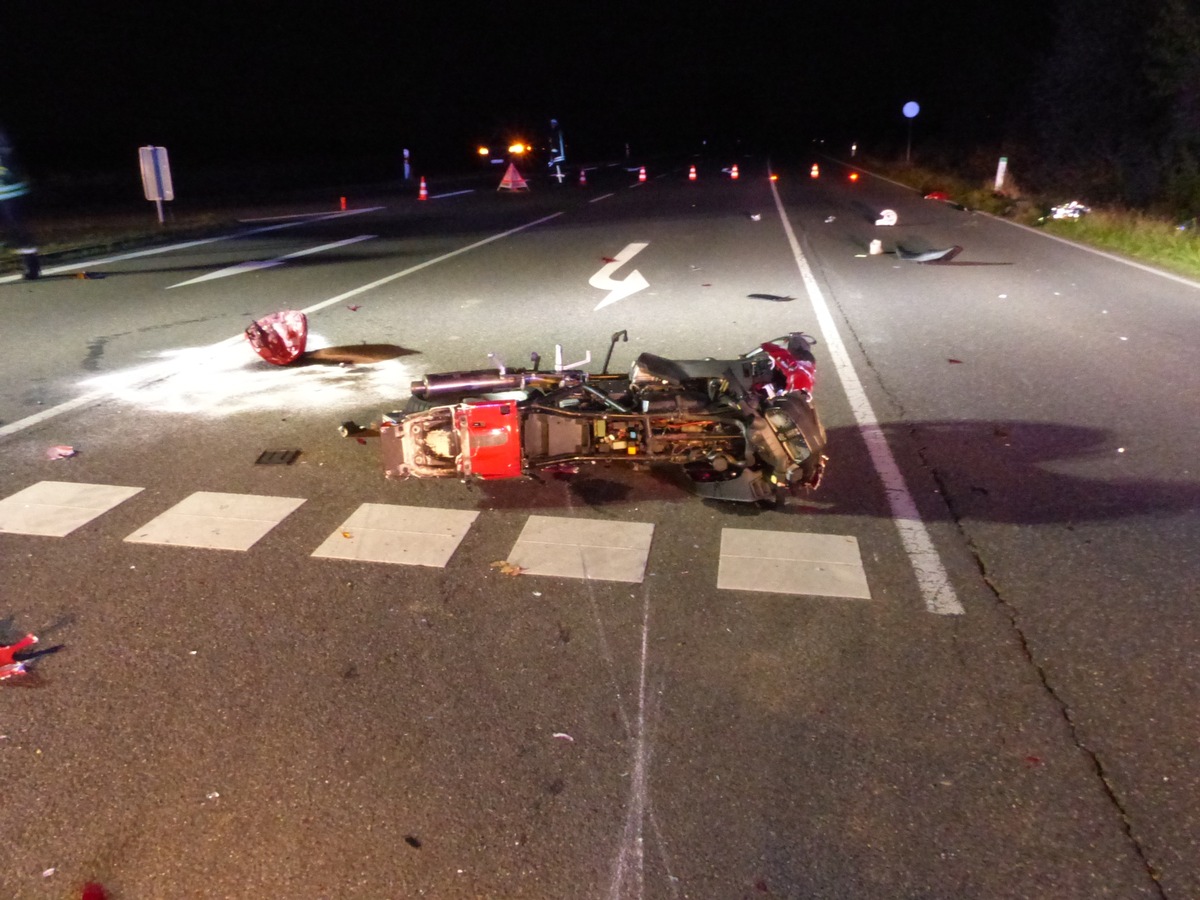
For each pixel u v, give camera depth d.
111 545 4.75
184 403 7.25
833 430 6.39
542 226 20.78
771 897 2.62
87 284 13.30
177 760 3.19
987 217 21.41
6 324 10.42
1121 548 4.61
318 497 5.33
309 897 2.64
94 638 3.92
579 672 3.66
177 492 5.43
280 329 8.36
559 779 3.08
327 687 3.58
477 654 3.78
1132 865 2.71
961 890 2.64
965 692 3.50
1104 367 7.94
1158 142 21.64
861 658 3.72
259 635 3.93
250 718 3.40
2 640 3.92
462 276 13.73
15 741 3.29
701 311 10.76
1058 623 3.95
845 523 4.93
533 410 5.02
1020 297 11.30
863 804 2.95
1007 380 7.59
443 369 8.26
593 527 4.89
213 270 14.64
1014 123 33.41
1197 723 3.31
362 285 13.02
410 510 5.12
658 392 5.29
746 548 4.64
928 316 10.25
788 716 3.38
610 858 2.76
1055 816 2.89
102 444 6.28
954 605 4.10
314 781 3.08
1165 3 20.55
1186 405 6.82
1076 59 25.14
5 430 6.58
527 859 2.76
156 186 20.00
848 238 17.72
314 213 24.64
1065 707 3.41
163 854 2.79
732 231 19.11
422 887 2.67
